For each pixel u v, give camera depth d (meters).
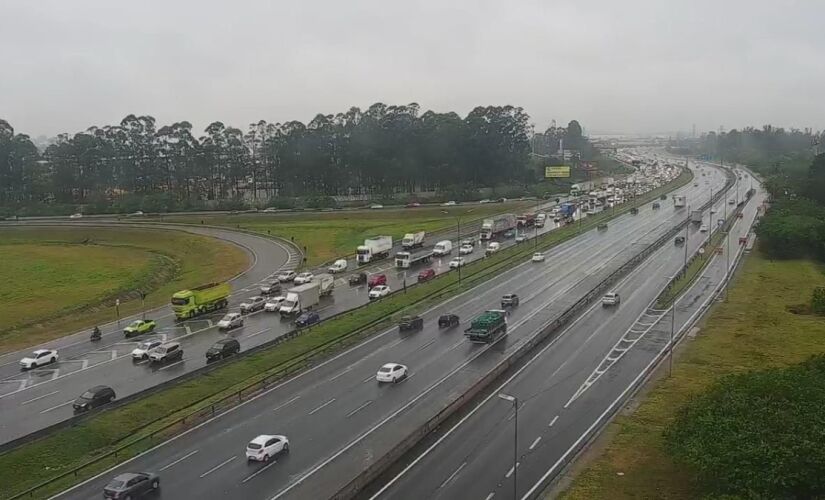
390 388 69.88
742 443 46.28
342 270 135.50
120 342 91.69
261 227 193.00
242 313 105.81
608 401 66.69
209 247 170.12
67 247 180.25
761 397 53.31
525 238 165.88
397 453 54.44
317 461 53.69
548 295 110.94
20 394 71.88
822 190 195.50
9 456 54.44
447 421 61.88
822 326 95.69
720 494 44.94
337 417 62.66
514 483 48.22
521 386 70.94
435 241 169.75
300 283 124.12
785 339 89.44
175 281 138.88
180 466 53.56
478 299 109.12
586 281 120.44
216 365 76.00
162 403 66.31
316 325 93.19
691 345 86.06
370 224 195.62
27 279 139.75
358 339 87.69
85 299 121.69
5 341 95.12
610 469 53.19
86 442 58.25
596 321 96.25
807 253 147.50
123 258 164.25
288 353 80.81
